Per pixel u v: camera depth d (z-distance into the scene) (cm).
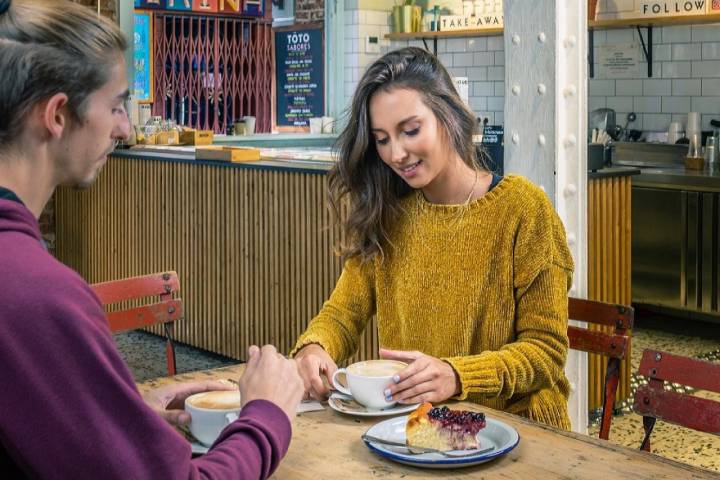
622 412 498
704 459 434
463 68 922
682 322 699
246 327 588
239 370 240
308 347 236
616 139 794
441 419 175
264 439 136
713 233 650
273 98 987
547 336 222
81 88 122
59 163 125
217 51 940
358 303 252
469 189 233
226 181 587
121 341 665
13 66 118
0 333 109
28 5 121
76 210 719
